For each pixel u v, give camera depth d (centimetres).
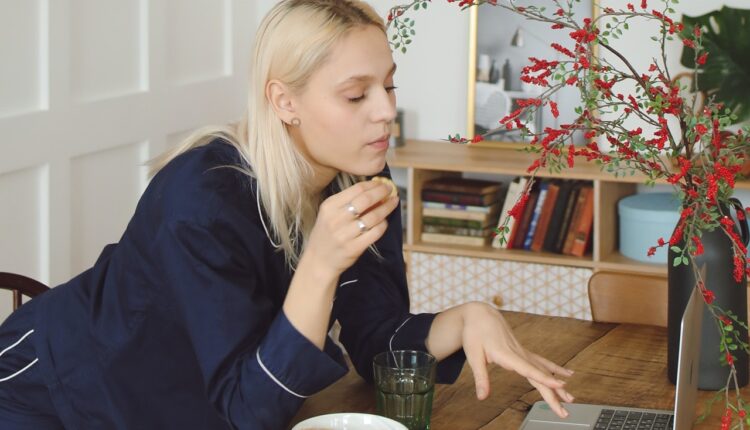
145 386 159
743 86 355
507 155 386
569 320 216
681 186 166
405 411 157
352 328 182
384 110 145
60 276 334
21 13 312
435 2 406
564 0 382
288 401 138
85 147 339
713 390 177
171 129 380
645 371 187
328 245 134
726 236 172
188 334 150
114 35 350
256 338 142
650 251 158
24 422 169
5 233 314
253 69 149
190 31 388
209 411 160
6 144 308
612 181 357
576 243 367
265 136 149
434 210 386
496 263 375
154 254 148
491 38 394
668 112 163
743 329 178
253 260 148
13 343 168
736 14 351
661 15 167
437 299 386
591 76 164
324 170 157
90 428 163
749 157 344
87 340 161
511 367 156
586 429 160
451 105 412
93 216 349
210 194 143
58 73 326
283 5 147
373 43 145
